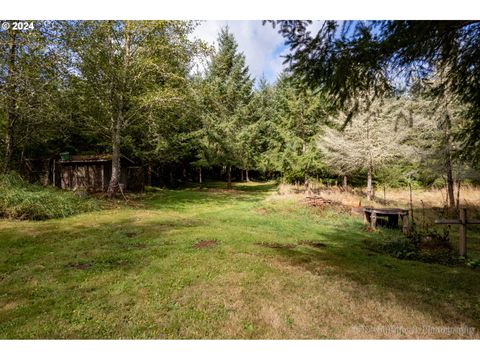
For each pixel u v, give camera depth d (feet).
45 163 61.41
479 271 17.48
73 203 35.19
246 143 87.66
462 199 47.67
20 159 57.88
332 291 13.52
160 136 61.26
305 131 59.21
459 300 13.00
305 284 14.26
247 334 10.12
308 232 28.45
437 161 39.93
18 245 20.56
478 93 13.69
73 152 70.69
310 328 10.52
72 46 40.81
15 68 39.14
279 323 10.78
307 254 19.98
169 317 11.02
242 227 29.07
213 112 79.36
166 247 20.11
